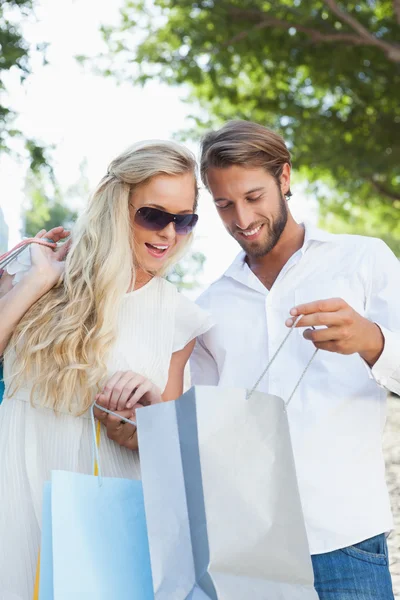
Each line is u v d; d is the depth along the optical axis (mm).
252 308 3525
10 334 3143
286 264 3475
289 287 3467
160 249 3291
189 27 13594
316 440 3215
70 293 3143
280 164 3443
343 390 3250
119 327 3234
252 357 3484
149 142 3279
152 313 3318
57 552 2551
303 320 2785
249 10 13672
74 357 3059
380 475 3230
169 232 3252
